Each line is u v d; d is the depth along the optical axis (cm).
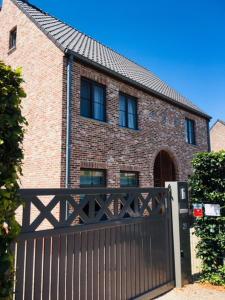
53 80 940
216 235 566
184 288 540
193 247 837
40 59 1010
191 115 1593
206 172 577
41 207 337
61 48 924
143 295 471
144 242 497
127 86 1150
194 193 598
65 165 872
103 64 1073
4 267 240
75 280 365
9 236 249
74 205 379
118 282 432
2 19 1269
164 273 532
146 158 1190
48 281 333
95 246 400
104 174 1008
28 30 1094
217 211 558
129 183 1110
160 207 550
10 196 252
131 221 473
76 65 948
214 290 529
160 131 1303
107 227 423
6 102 253
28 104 1023
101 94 1048
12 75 263
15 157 255
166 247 548
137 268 473
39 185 927
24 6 1198
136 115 1198
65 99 905
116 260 434
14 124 254
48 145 914
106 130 1021
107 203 435
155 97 1305
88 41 1315
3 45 1234
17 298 302
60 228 353
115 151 1045
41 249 330
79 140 917
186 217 589
